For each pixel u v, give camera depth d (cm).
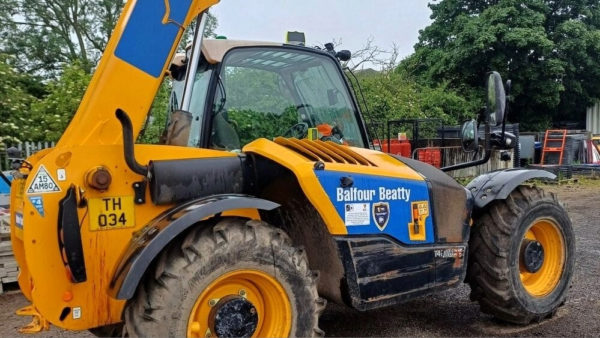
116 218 276
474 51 2108
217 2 316
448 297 479
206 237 270
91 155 272
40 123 1148
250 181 312
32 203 260
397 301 338
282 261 284
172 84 405
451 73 2203
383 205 330
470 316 431
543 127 2344
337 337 388
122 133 282
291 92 382
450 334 393
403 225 339
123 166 279
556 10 2345
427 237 349
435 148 1051
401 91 1670
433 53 2281
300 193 338
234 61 355
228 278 278
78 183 268
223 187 301
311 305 294
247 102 361
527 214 398
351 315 434
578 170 1633
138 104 290
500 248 385
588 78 2341
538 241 428
